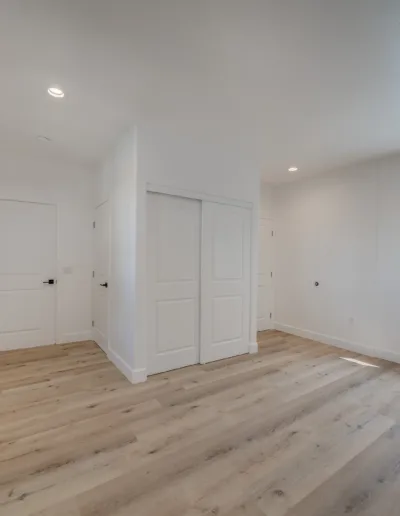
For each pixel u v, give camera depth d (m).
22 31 1.71
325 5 1.51
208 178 3.38
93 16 1.60
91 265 4.39
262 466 1.75
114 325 3.38
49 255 4.09
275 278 5.18
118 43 1.80
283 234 5.05
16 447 1.89
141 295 2.89
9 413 2.31
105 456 1.82
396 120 2.80
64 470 1.69
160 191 3.01
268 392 2.73
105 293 3.75
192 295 3.34
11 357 3.55
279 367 3.36
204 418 2.27
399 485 1.62
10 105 2.56
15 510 1.42
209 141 3.33
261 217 5.02
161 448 1.91
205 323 3.42
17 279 3.89
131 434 2.05
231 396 2.63
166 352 3.16
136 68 2.05
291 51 1.87
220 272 3.54
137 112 2.68
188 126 2.97
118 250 3.29
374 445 1.97
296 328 4.80
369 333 3.85
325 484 1.62
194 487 1.58
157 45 1.82
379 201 3.77
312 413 2.37
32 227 3.97
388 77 2.14
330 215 4.34
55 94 2.38
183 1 1.50
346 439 2.03
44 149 3.66
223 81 2.20
